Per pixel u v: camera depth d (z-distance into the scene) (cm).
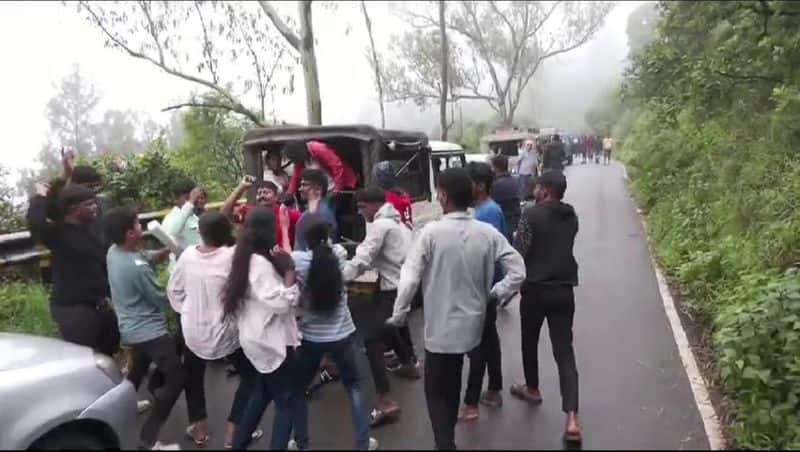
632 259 1062
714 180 1125
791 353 504
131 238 439
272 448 393
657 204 1447
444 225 402
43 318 663
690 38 1468
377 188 498
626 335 666
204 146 1733
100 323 470
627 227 1402
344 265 450
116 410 416
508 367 593
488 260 405
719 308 666
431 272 400
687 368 569
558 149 1881
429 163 921
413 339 688
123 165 1227
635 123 2991
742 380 493
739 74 1116
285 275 396
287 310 387
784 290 544
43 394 395
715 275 790
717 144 1209
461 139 3950
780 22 1054
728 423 469
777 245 702
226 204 578
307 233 420
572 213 468
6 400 387
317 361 414
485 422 470
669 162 1508
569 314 461
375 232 474
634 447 423
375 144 714
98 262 468
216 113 1744
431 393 409
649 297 816
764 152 962
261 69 1662
